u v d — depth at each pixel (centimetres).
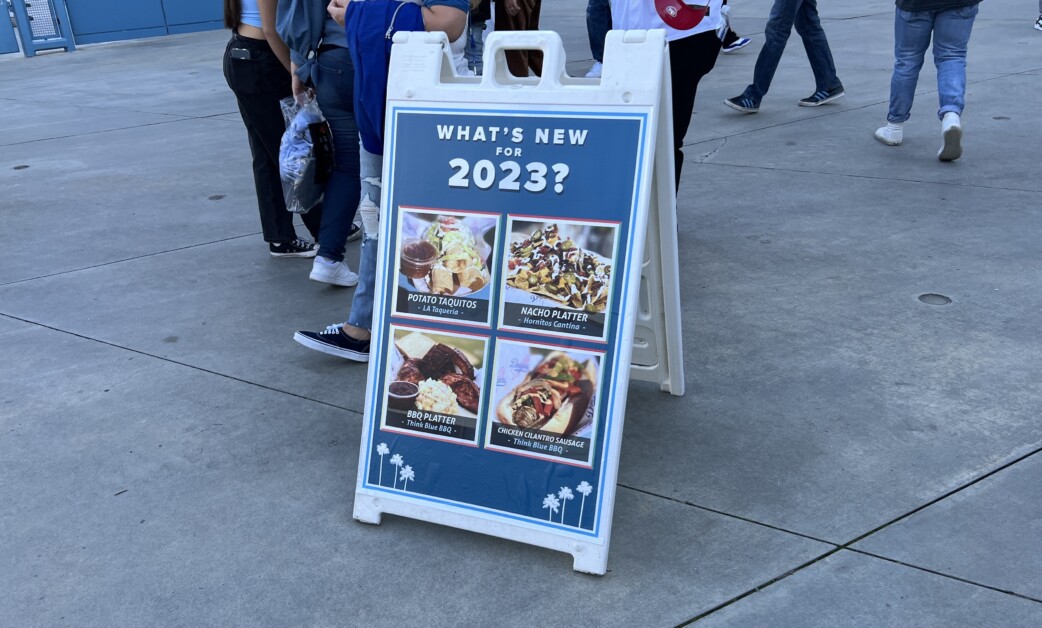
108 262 505
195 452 312
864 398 323
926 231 480
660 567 247
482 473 258
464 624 230
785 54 1031
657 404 328
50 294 460
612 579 244
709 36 421
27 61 1386
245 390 355
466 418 260
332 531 270
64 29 1477
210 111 914
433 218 262
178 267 494
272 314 428
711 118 757
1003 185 546
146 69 1224
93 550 263
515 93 251
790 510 267
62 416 338
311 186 400
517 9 719
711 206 544
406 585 246
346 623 232
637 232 240
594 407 246
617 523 265
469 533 267
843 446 296
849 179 577
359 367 373
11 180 684
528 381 253
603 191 243
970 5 571
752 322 388
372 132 328
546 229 249
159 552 261
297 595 243
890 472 281
